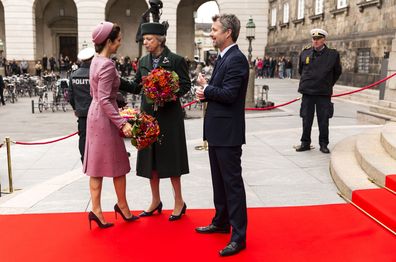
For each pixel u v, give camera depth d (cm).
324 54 723
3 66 2919
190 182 604
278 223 443
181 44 4209
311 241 399
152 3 734
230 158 374
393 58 1081
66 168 759
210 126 379
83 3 3425
